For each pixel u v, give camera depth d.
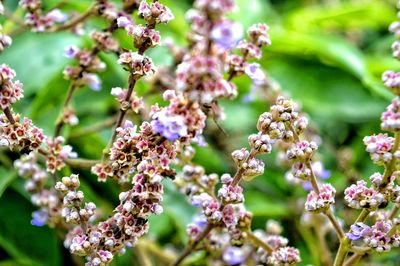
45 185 0.32
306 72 0.44
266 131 0.26
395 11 0.51
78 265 0.34
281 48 0.44
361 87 0.43
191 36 0.34
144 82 0.36
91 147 0.36
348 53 0.41
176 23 0.43
